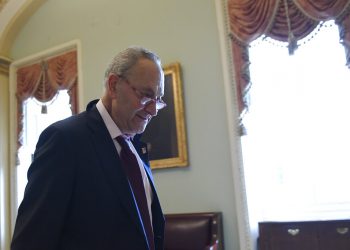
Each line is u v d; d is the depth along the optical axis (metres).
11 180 4.65
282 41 3.10
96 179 1.19
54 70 4.45
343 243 2.72
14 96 4.79
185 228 3.17
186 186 3.41
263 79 3.36
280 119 3.29
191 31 3.54
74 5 4.36
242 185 3.14
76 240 1.14
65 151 1.17
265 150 3.32
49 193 1.11
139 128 1.41
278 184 3.26
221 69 3.36
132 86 1.31
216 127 3.34
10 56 4.83
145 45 3.79
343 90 3.09
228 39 3.35
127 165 1.36
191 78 3.49
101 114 1.37
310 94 3.21
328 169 3.12
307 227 2.85
